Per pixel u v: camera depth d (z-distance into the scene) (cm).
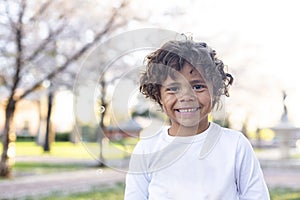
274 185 942
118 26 1082
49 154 1997
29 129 2933
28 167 1371
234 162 177
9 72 1082
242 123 1983
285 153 1542
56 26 1090
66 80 1107
